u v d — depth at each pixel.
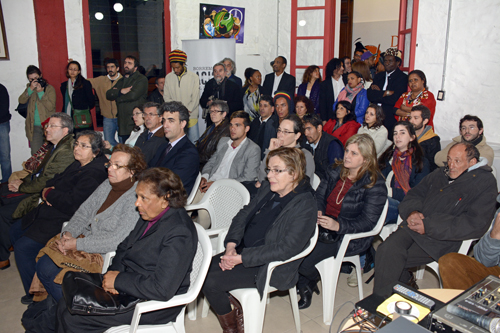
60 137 2.96
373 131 3.55
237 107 5.07
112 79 5.20
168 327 1.83
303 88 5.32
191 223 1.84
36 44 5.08
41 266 2.24
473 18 4.00
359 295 2.54
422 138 3.23
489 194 2.24
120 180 2.25
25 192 2.94
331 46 5.84
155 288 1.67
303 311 2.53
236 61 6.21
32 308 2.18
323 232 2.31
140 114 3.91
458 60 4.16
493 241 1.85
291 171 2.02
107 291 1.75
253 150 3.27
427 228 2.29
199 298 2.68
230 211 2.71
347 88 4.48
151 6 5.75
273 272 2.08
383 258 2.38
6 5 4.84
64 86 5.04
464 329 1.14
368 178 2.43
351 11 8.30
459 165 2.35
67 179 2.65
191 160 3.02
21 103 4.88
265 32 6.51
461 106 4.21
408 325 1.08
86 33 5.32
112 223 2.19
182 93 5.11
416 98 3.79
